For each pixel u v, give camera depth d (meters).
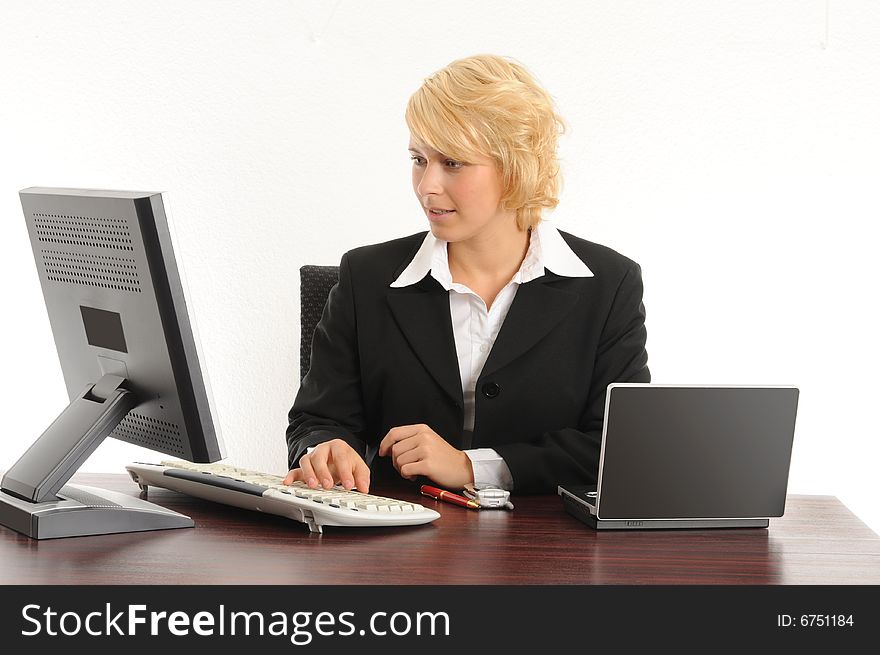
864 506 2.45
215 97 2.47
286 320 2.50
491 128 1.43
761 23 2.39
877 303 2.42
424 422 1.64
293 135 2.46
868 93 2.39
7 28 2.49
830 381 2.44
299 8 2.44
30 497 1.17
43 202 1.23
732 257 2.43
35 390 2.58
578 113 2.42
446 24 2.42
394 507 1.20
